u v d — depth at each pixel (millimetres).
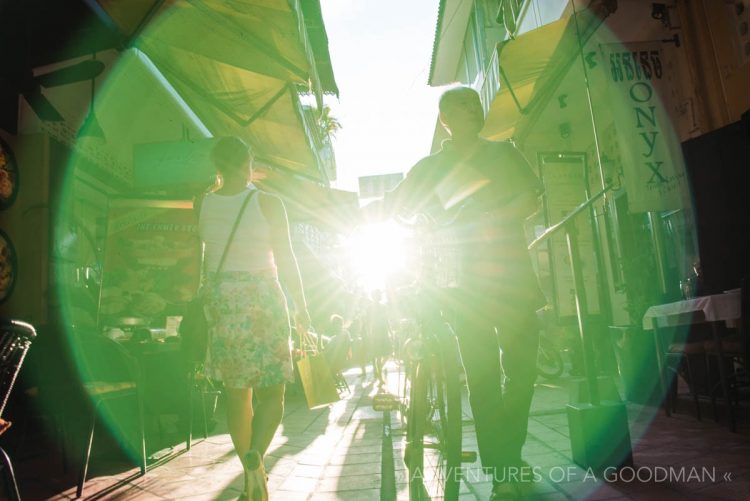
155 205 5781
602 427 3385
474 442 4559
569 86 9039
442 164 3008
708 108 6566
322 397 3082
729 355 4461
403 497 3195
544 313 10391
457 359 2705
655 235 8539
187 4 5164
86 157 6117
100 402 3666
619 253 9938
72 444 4508
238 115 7480
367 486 3479
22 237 5242
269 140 8492
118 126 6980
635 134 6648
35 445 4730
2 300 5004
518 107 8227
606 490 3006
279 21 5309
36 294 5168
